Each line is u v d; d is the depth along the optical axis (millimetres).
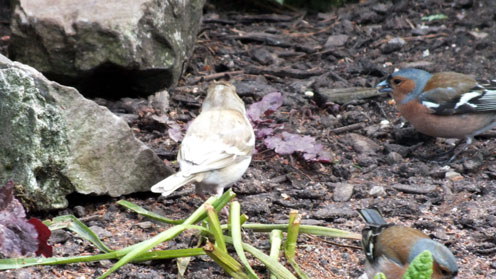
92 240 8172
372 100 13320
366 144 11938
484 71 14008
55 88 8805
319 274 8195
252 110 11578
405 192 10422
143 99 12617
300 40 15500
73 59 11570
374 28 16031
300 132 12156
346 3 17172
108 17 11555
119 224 9117
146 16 11797
